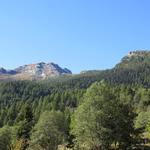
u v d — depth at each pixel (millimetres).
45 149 94250
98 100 76688
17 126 105500
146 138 99375
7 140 102875
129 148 84625
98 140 74125
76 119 76938
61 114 100938
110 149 77562
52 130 95500
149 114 113125
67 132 99000
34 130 99062
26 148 98375
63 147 99500
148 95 163875
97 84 80500
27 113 108688
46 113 98750
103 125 74875
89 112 75312
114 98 80375
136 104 153875
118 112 78188
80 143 75562
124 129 79625
